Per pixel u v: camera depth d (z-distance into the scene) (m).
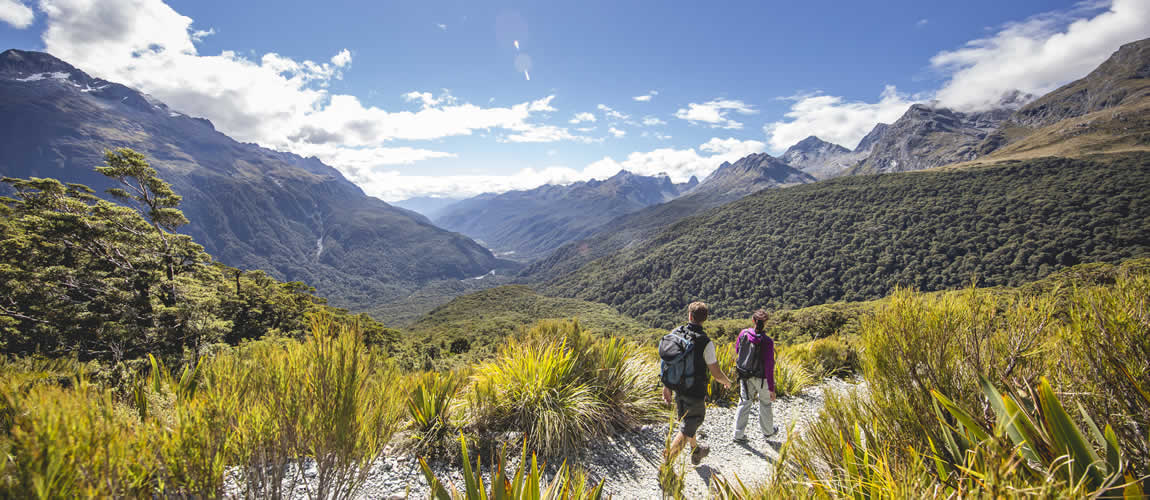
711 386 5.79
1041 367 1.86
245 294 36.00
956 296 2.22
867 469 1.70
